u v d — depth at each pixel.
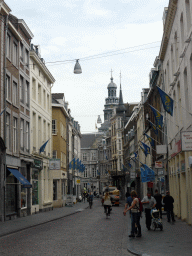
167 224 22.00
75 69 24.56
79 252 12.23
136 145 69.19
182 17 22.92
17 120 31.53
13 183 29.69
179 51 23.88
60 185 51.91
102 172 116.44
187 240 14.41
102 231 19.06
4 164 27.38
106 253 12.02
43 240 15.49
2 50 27.94
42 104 42.00
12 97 30.42
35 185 37.25
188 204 21.81
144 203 18.89
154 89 44.81
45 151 42.88
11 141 29.47
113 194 55.03
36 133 38.31
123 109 100.19
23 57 34.12
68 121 64.88
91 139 133.88
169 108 21.69
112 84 177.25
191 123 20.28
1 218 26.39
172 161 30.67
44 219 27.47
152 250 12.06
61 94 63.12
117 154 100.12
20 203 30.98
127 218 28.95
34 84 38.88
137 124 66.25
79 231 19.06
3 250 12.82
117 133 100.38
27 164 34.56
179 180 27.20
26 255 11.67
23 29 34.00
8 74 29.30
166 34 29.61
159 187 42.44
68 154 64.69
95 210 42.22
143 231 18.17
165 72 33.09
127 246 13.12
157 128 31.83
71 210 41.38
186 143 16.19
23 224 23.25
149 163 52.94
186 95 22.31
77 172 79.00
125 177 86.25
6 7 28.11
